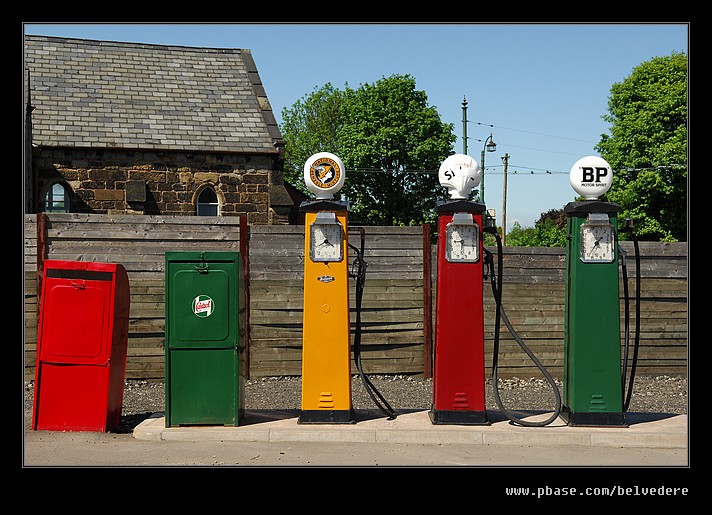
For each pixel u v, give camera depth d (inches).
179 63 963.3
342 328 343.0
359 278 356.2
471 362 342.0
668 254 516.1
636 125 1700.3
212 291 339.6
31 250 458.9
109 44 952.9
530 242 1804.9
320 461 295.9
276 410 384.5
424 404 410.0
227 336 339.3
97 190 818.8
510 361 501.0
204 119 888.3
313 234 342.6
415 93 1763.0
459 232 343.6
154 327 470.6
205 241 475.5
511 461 299.3
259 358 482.6
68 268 342.0
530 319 502.0
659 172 1637.6
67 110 845.8
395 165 1734.7
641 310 512.4
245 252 475.8
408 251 496.7
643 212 1663.4
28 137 770.2
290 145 2342.5
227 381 339.0
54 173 805.2
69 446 314.7
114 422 351.3
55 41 930.1
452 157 350.3
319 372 342.6
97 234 464.4
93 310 341.4
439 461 297.4
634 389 470.9
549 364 504.1
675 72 1743.4
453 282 343.6
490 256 352.2
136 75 924.6
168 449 313.0
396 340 494.6
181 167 845.2
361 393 441.4
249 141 872.9
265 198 870.4
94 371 341.1
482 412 341.1
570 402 344.8
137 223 468.8
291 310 486.3
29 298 456.4
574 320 342.6
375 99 1743.4
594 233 342.0
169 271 338.6
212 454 305.7
